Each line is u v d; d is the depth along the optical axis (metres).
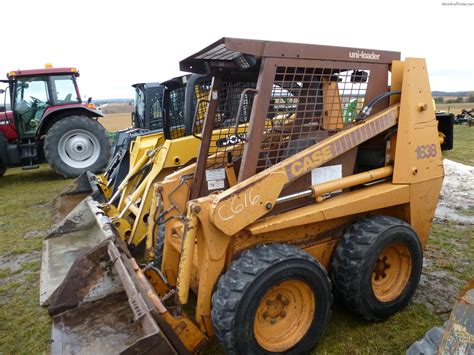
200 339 2.41
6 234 5.52
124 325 2.69
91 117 10.06
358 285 2.67
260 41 2.43
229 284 2.23
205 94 4.53
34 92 9.57
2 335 3.07
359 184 2.91
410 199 3.01
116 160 6.46
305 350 2.47
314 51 2.62
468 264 3.82
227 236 2.37
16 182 9.70
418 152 3.01
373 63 2.92
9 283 3.97
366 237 2.69
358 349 2.62
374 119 2.87
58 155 9.33
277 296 2.46
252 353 2.25
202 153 3.19
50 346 2.62
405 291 2.94
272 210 2.57
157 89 7.43
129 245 4.23
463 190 6.43
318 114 2.79
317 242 2.80
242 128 3.34
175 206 3.17
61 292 2.84
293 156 2.56
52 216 6.14
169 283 3.07
